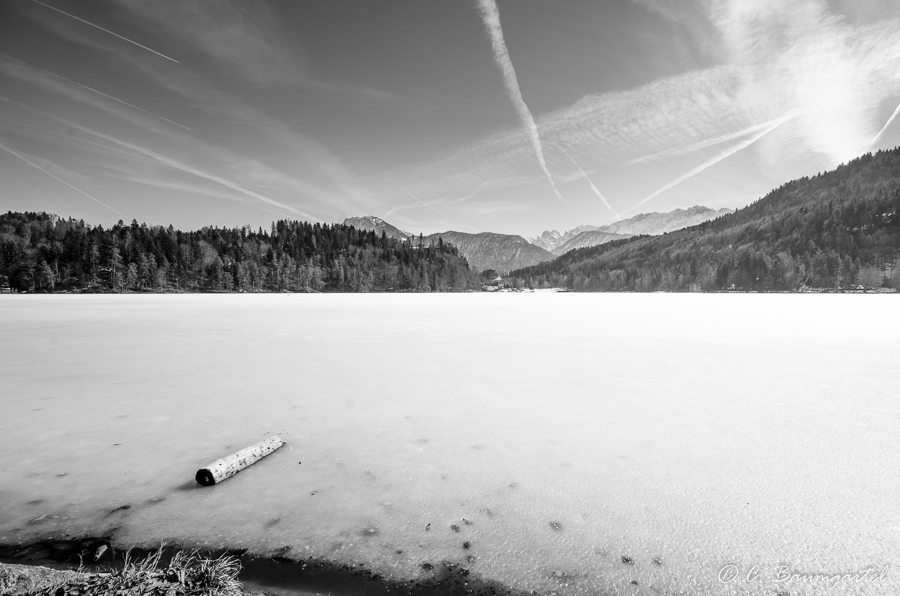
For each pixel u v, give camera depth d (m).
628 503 3.86
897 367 10.14
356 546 3.28
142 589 2.53
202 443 5.42
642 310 35.25
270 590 2.81
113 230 118.94
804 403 7.08
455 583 2.87
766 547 3.18
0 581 2.62
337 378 9.15
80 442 5.45
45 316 27.48
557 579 2.88
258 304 46.50
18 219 142.00
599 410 6.78
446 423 6.18
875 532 3.34
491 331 18.59
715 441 5.36
